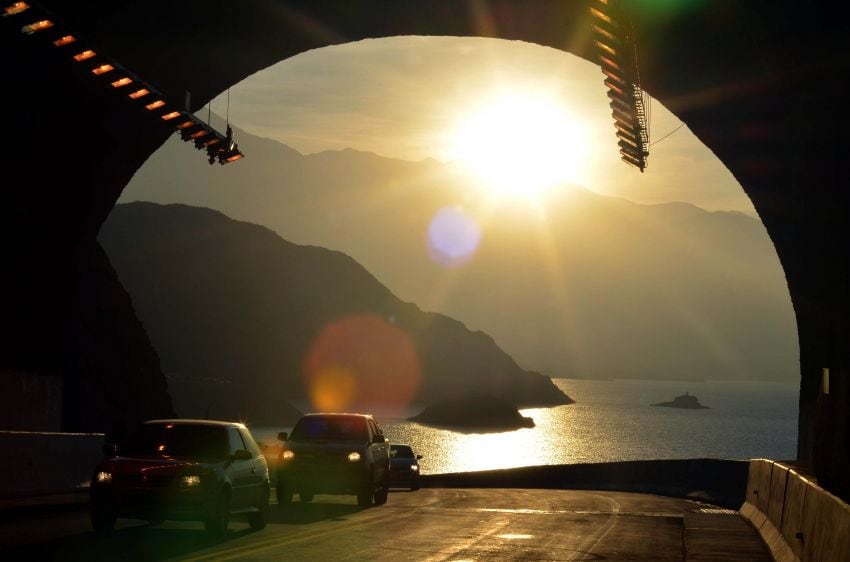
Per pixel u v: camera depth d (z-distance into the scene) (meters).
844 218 19.81
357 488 24.14
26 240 27.12
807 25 17.73
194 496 15.01
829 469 13.25
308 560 13.47
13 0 16.27
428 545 15.98
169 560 12.88
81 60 18.28
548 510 25.39
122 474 15.02
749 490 24.36
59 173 27.11
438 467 121.06
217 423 16.84
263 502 18.05
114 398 45.12
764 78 22.42
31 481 20.50
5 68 22.69
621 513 24.75
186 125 21.91
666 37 24.17
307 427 25.64
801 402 29.59
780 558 14.27
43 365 28.84
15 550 13.38
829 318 23.08
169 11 25.48
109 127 27.50
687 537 17.66
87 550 13.62
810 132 21.55
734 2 19.61
